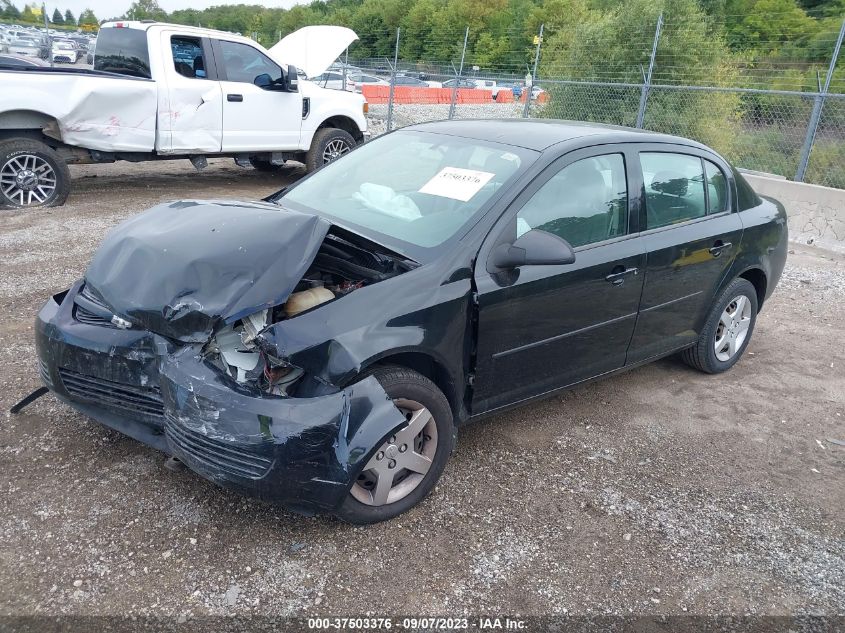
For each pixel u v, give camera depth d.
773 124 13.42
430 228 3.46
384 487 3.05
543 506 3.38
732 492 3.66
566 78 16.05
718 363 5.02
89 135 8.55
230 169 12.73
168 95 8.99
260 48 9.96
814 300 6.98
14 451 3.42
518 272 3.39
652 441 4.11
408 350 2.98
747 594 2.93
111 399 3.11
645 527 3.30
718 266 4.56
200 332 2.75
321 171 4.42
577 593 2.84
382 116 19.78
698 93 14.06
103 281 3.05
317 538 3.01
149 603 2.59
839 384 5.09
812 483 3.81
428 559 2.95
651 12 14.96
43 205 8.55
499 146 3.84
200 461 2.73
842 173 11.62
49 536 2.87
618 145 4.01
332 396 2.75
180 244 3.01
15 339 4.68
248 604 2.62
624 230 3.96
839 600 2.94
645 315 4.16
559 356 3.75
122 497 3.15
